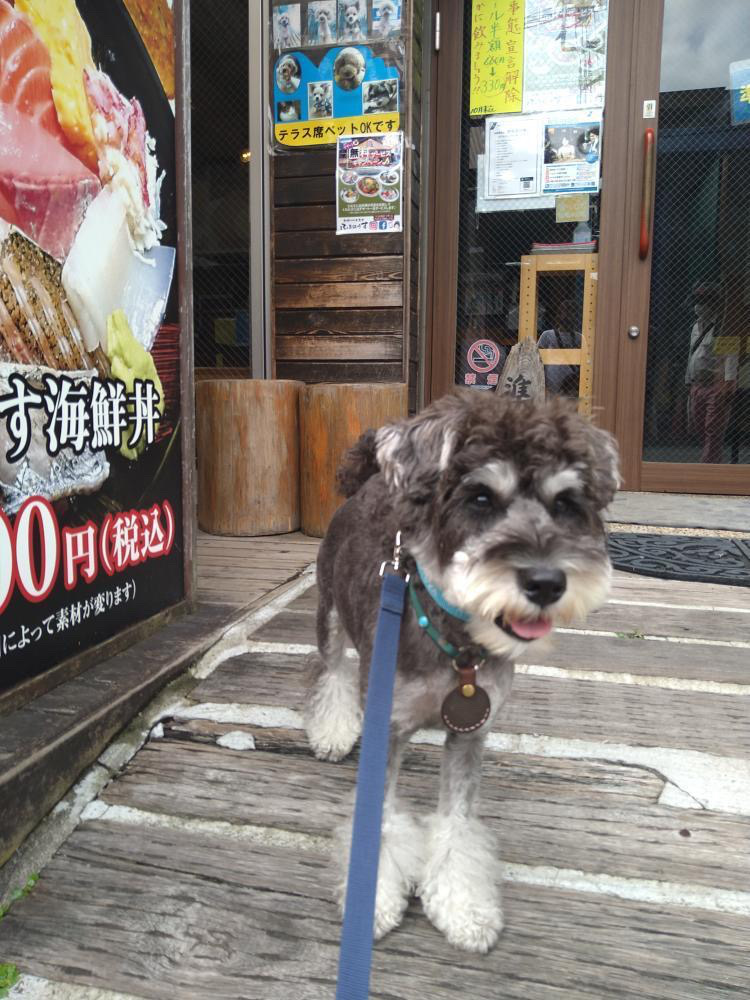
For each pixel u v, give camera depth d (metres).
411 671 0.80
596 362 2.65
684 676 1.35
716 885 0.85
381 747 0.65
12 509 1.06
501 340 2.72
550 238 2.65
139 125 1.31
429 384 2.76
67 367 1.15
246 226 2.53
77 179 1.15
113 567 1.31
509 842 0.93
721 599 1.71
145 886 0.85
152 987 0.73
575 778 1.05
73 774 1.02
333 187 2.43
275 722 1.19
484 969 0.75
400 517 0.84
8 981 0.73
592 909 0.82
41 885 0.86
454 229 2.70
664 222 2.59
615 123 2.54
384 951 0.77
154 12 1.32
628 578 1.86
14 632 1.08
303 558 1.98
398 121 2.36
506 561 0.73
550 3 2.53
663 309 2.61
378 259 2.42
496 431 0.80
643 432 2.65
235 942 0.78
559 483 0.80
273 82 2.42
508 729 1.17
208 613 1.54
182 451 1.48
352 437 2.10
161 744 1.14
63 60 1.11
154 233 1.36
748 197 2.55
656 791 1.02
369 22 2.34
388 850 0.85
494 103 2.62
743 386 2.60
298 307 2.50
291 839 0.94
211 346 2.63
